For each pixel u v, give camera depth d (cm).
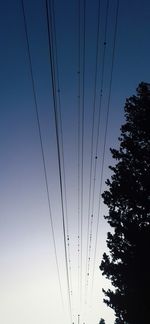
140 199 2934
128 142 3055
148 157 3008
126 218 2972
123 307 2886
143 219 2916
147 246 2825
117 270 2964
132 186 2975
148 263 2809
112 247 3031
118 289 2964
